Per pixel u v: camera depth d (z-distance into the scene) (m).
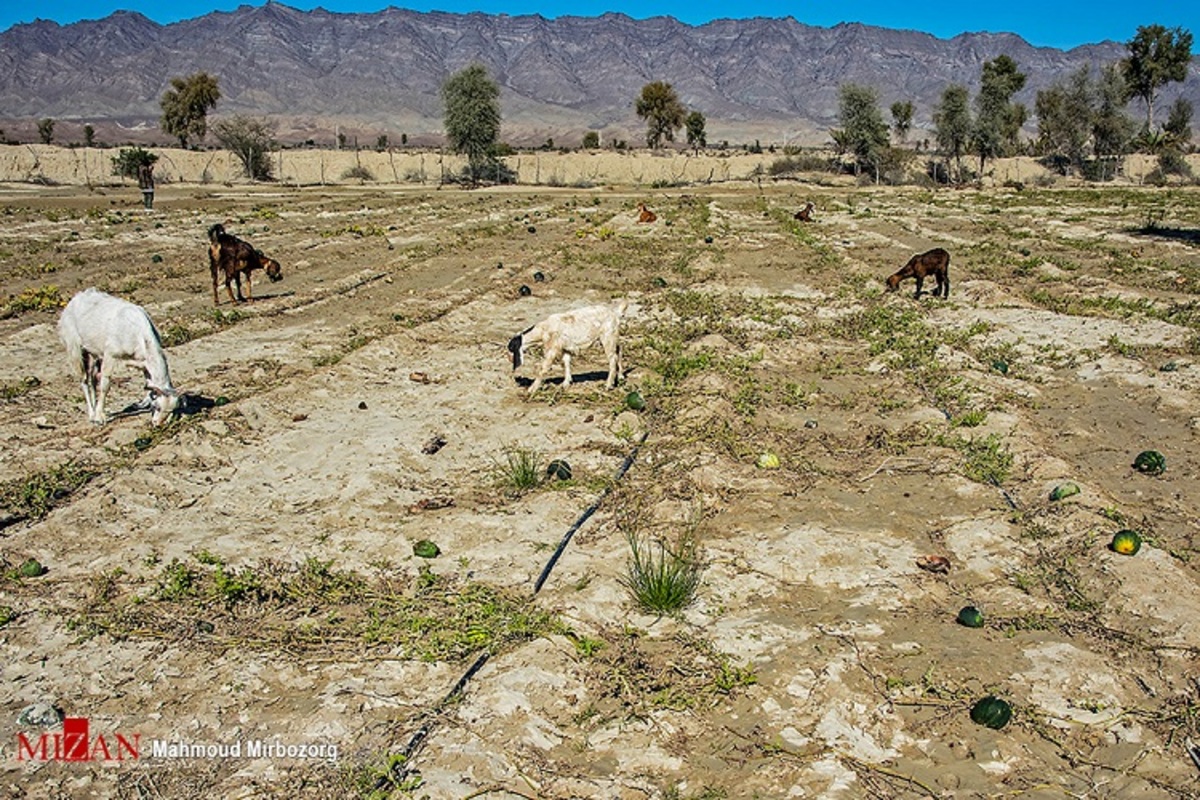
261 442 12.48
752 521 10.19
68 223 36.06
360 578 8.95
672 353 17.09
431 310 20.78
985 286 23.14
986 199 53.00
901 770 6.45
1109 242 32.75
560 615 8.23
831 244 32.50
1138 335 18.47
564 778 6.34
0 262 26.81
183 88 92.06
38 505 10.31
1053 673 7.41
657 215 41.59
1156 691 7.27
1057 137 82.44
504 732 6.76
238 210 43.50
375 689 7.29
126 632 8.01
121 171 67.50
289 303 21.36
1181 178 79.56
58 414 13.40
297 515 10.37
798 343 18.25
